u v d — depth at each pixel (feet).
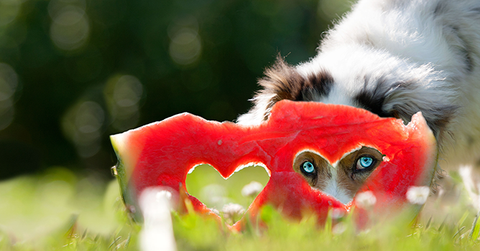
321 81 13.26
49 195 24.93
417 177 9.28
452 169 15.84
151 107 52.37
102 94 53.11
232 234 8.55
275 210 9.14
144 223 8.50
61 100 53.52
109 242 9.75
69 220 10.45
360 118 9.62
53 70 53.57
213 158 9.55
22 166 56.49
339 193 11.60
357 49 14.62
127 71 50.31
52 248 9.49
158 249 7.57
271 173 9.50
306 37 48.73
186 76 51.08
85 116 55.93
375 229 8.41
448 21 15.10
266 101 14.06
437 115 12.36
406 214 8.96
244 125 9.62
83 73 54.29
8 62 52.19
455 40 14.82
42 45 52.44
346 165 11.85
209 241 8.00
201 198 16.40
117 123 55.06
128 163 9.17
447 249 8.13
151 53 49.75
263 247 7.88
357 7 17.52
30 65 52.60
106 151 56.18
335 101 12.60
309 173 12.24
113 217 11.30
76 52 53.52
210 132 9.56
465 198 15.84
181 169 9.36
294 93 13.44
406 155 9.45
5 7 52.85
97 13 51.39
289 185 9.31
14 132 56.70
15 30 52.65
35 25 52.95
